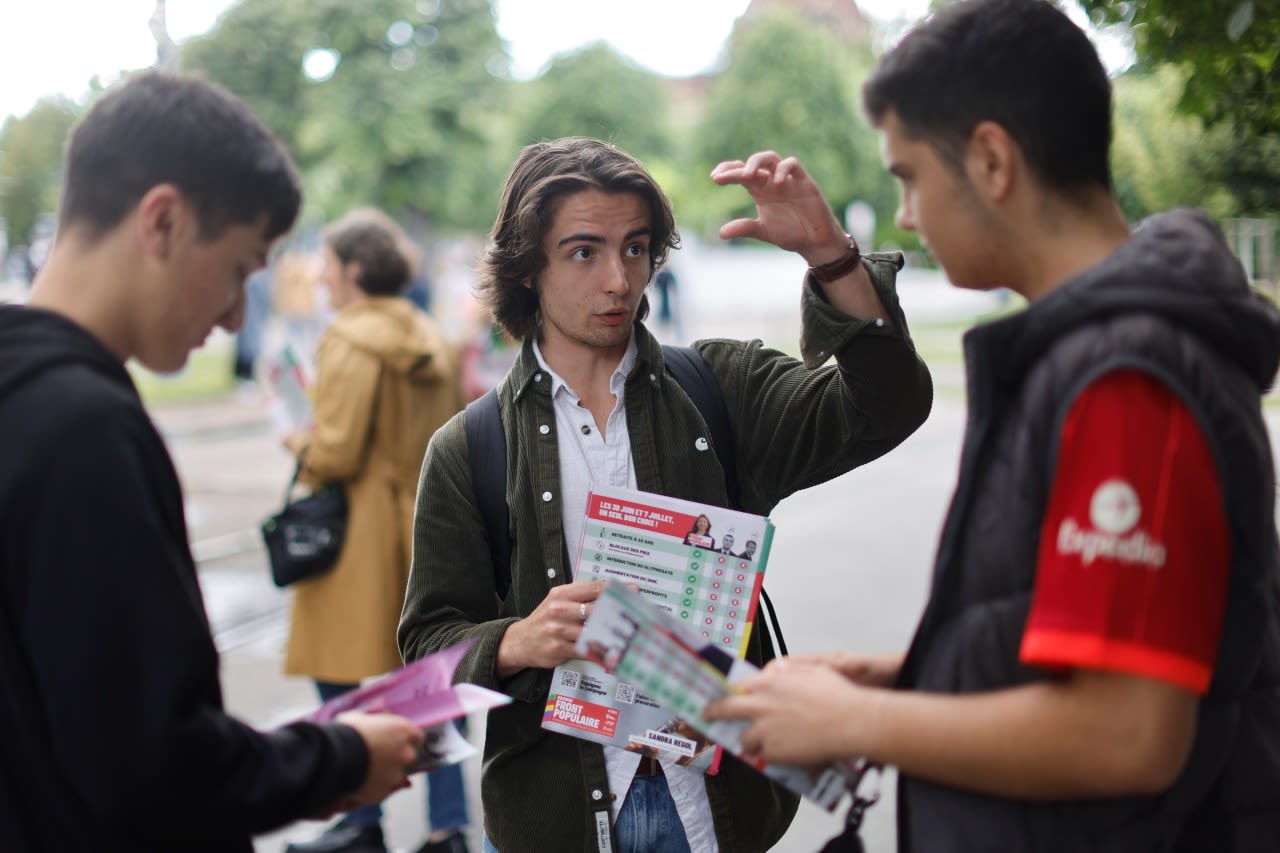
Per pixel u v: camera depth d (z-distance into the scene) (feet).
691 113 198.90
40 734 4.24
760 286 110.32
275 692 17.61
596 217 6.69
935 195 4.46
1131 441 3.78
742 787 6.77
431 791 12.53
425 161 100.48
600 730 6.35
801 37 119.44
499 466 6.93
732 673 4.82
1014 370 4.26
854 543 26.32
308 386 15.14
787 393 7.13
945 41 4.35
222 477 37.88
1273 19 7.75
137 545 4.18
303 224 96.12
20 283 54.65
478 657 6.46
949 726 4.03
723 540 6.28
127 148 4.55
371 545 12.51
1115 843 4.08
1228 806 4.26
